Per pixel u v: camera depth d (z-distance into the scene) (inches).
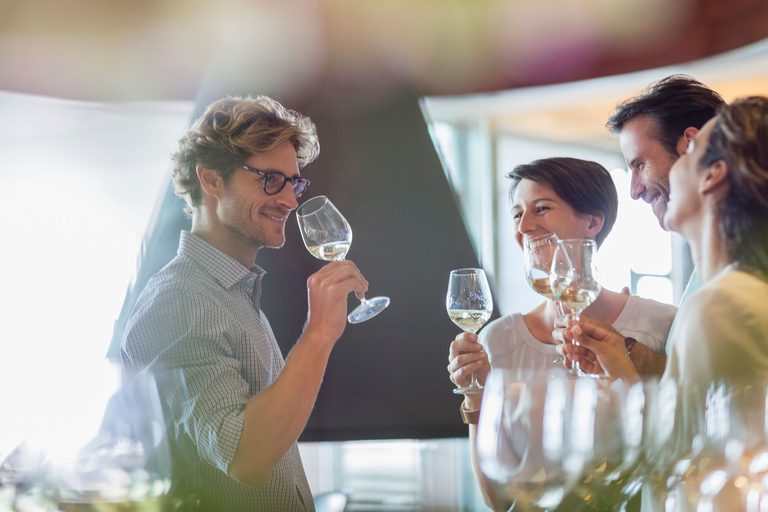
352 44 103.6
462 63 149.6
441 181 101.7
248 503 58.7
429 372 96.5
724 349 37.4
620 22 149.5
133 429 37.9
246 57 104.0
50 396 37.6
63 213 193.8
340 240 71.0
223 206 64.9
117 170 197.2
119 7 134.3
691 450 37.0
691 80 70.1
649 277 246.4
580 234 79.5
